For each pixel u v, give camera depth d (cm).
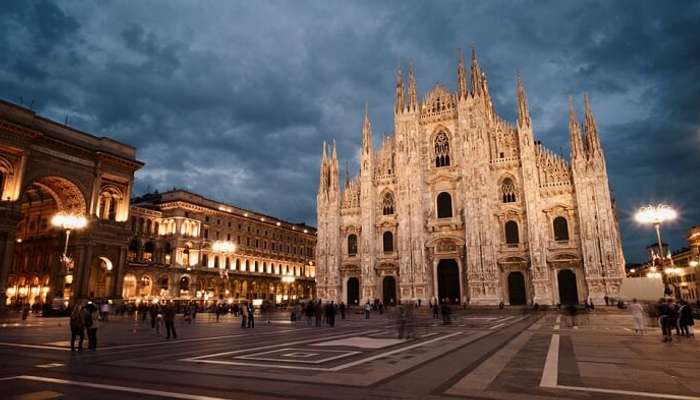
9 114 5831
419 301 6894
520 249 6725
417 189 7394
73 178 6556
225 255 9950
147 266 8338
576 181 6400
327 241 7969
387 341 2483
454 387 1212
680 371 1466
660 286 4022
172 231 9025
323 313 4938
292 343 2386
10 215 5584
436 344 2316
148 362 1683
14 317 5488
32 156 6062
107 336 2883
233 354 1916
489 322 4269
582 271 6300
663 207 3788
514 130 7138
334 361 1695
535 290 6362
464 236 7100
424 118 7812
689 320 2692
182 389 1184
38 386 1232
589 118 6519
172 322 2741
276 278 11212
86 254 6519
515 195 6944
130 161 7300
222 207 10131
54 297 6700
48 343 2397
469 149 7175
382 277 7606
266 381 1292
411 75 7925
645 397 1096
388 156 7994
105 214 7119
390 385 1238
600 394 1130
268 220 11406
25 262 7762
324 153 8350
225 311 6519
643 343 2327
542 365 1596
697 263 9250
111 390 1175
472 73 7488
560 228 6538
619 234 7344
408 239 7312
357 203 8031
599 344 2281
